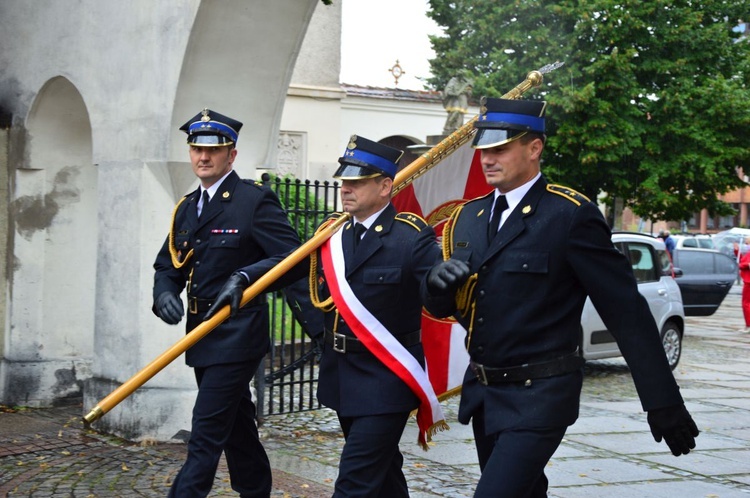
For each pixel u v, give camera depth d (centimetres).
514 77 1723
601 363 1216
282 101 720
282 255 450
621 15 1633
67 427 743
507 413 350
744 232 3347
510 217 361
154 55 681
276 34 685
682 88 1695
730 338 1555
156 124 680
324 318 444
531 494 377
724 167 1762
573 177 1748
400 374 409
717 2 1762
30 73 812
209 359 467
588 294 353
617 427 792
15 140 829
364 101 2036
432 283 348
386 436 410
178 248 495
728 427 804
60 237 845
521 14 1720
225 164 492
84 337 860
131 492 561
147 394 691
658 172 1700
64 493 558
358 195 418
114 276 719
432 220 636
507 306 354
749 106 1686
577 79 1675
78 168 848
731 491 592
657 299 1138
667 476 628
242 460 498
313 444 698
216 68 676
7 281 838
